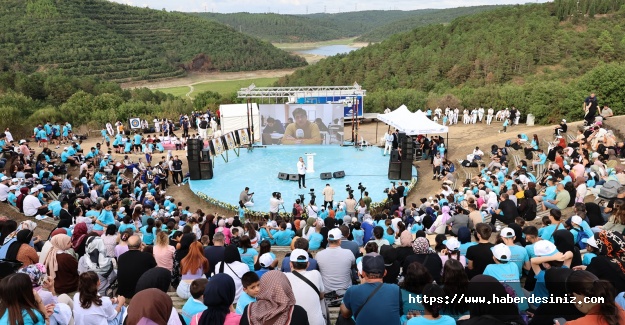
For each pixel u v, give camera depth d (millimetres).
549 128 33719
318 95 36125
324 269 7906
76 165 28938
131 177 28391
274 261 9320
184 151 35625
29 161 26219
